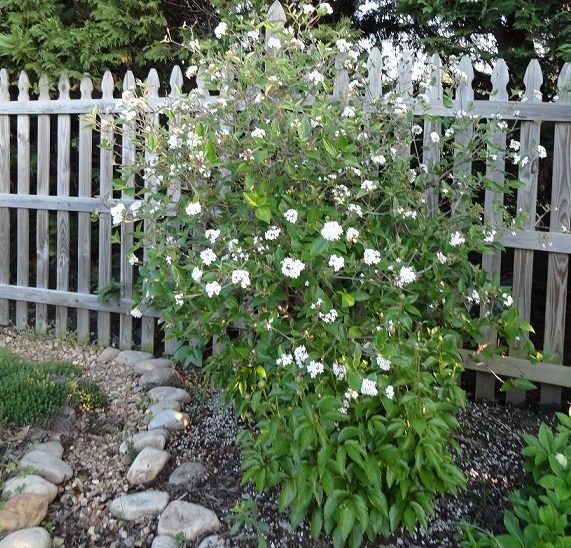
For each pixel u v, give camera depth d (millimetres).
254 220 2393
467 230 2855
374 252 2018
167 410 2834
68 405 2756
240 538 2025
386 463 1940
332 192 2383
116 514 2170
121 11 4309
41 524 2092
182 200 2561
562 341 2932
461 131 2834
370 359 2084
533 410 3000
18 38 4258
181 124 2652
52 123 4559
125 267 3754
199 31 4582
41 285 4027
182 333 2381
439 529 2094
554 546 1688
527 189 2918
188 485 2332
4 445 2402
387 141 2748
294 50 2730
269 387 2145
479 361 2758
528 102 2896
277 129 2211
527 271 2969
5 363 2910
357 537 1913
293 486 1938
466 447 2596
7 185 4074
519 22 3629
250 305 2365
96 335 4051
